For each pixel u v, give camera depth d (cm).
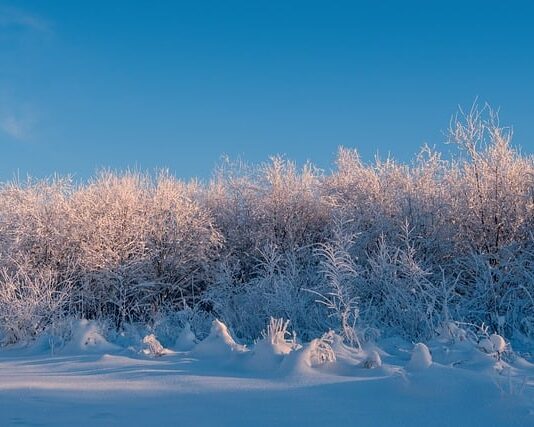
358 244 1222
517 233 1145
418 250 1175
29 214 1362
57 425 453
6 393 566
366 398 534
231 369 717
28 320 1145
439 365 583
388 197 1309
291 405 517
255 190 1472
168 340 1071
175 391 576
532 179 1154
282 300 1085
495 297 1060
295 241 1380
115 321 1273
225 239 1416
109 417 477
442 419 471
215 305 1178
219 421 468
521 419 461
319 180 1484
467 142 1199
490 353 745
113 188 1416
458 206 1197
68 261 1319
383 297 1068
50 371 756
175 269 1356
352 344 859
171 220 1368
